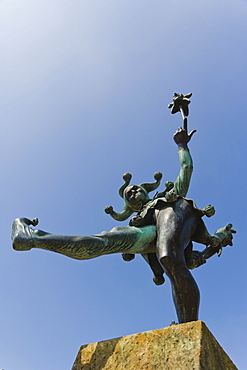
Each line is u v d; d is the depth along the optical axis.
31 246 7.37
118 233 8.12
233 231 9.41
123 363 6.68
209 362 6.32
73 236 7.61
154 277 9.11
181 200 8.82
